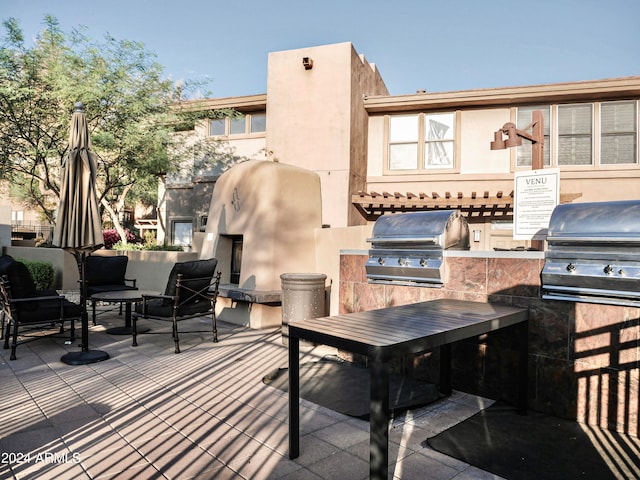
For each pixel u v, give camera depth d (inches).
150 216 857.5
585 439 117.0
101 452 107.3
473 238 434.0
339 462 103.7
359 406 139.9
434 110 455.2
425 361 165.9
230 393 150.8
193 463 102.3
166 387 156.3
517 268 142.3
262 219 271.3
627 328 120.5
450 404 143.4
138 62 425.7
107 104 415.2
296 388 105.3
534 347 137.5
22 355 197.2
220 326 271.1
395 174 460.1
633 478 96.7
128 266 438.0
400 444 114.1
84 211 193.2
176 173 526.9
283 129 449.4
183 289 210.1
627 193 402.9
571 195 383.6
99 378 165.6
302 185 289.6
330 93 431.5
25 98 385.1
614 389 122.6
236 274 300.5
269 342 227.9
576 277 126.6
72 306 208.5
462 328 103.5
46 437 115.3
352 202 427.8
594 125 413.1
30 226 848.9
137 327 262.8
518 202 233.9
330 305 277.9
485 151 438.3
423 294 170.2
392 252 179.6
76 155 194.9
